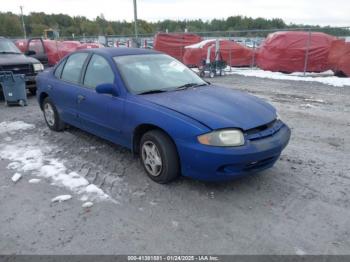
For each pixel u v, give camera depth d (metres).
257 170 3.97
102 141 5.92
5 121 7.55
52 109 6.37
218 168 3.72
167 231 3.34
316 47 16.36
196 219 3.53
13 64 9.70
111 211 3.70
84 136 6.23
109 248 3.11
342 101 9.54
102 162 5.00
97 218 3.57
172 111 3.99
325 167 4.76
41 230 3.39
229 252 3.03
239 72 17.34
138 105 4.30
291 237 3.22
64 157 5.24
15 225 3.49
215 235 3.27
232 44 19.36
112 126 4.78
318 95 10.59
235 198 3.92
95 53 5.34
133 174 4.57
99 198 3.96
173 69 5.29
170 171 4.07
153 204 3.82
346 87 12.25
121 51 5.30
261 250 3.05
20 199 4.00
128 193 4.08
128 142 4.61
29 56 11.38
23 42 19.50
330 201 3.85
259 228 3.36
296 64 16.70
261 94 10.88
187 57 19.34
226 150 3.64
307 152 5.35
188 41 21.58
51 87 6.12
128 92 4.55
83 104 5.27
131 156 5.20
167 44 21.41
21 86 9.02
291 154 5.25
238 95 4.67
